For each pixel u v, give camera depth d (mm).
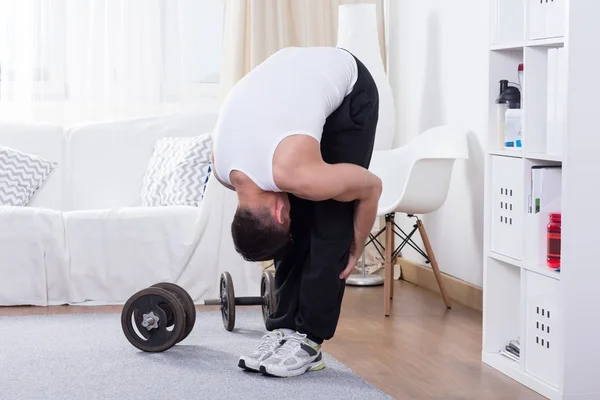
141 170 4578
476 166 4098
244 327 3586
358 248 2744
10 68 4848
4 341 3332
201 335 3445
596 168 2592
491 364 3049
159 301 3146
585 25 2562
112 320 3713
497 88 3086
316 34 5152
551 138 2736
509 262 2938
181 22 5047
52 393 2676
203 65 5102
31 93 4875
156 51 5023
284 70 2559
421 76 4727
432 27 4566
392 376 2906
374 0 5184
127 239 3988
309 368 2895
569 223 2592
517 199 2918
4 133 4559
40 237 3969
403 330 3580
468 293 4105
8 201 4332
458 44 4270
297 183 2428
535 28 2801
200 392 2676
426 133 4035
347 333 3521
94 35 4938
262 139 2469
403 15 4965
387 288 3887
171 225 3998
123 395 2650
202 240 4043
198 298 4090
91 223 3996
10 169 4391
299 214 2779
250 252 2564
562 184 2607
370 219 2648
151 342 3150
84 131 4613
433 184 3863
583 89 2568
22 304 4012
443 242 4445
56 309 3957
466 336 3480
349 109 2627
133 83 5004
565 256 2602
